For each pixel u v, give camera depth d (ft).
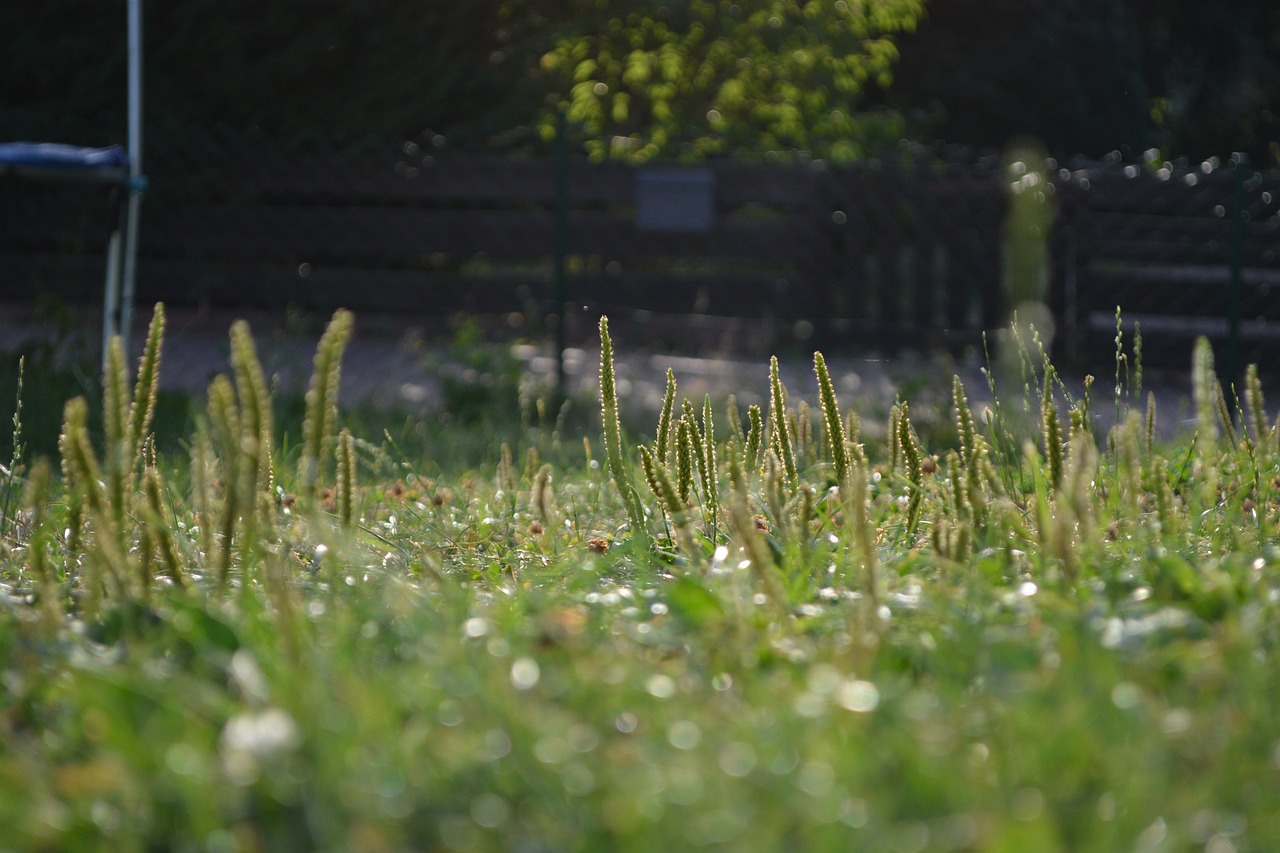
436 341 47.57
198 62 51.88
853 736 6.51
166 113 51.57
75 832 6.06
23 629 8.99
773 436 12.32
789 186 46.26
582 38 60.18
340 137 48.65
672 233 47.39
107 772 6.28
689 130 61.57
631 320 46.96
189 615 8.18
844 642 8.61
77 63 52.42
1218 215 43.29
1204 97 127.44
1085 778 6.23
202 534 10.30
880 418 28.43
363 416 29.43
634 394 33.37
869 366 39.93
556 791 6.09
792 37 65.41
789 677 7.80
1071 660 7.46
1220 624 8.66
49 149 25.53
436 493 16.02
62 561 12.04
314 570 11.50
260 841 5.89
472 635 8.47
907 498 13.35
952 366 32.53
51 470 20.47
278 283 50.57
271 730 6.22
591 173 48.19
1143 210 43.19
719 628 8.67
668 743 6.61
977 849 5.60
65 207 48.65
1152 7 121.08
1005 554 10.78
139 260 50.83
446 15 53.11
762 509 12.17
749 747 6.40
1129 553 10.90
